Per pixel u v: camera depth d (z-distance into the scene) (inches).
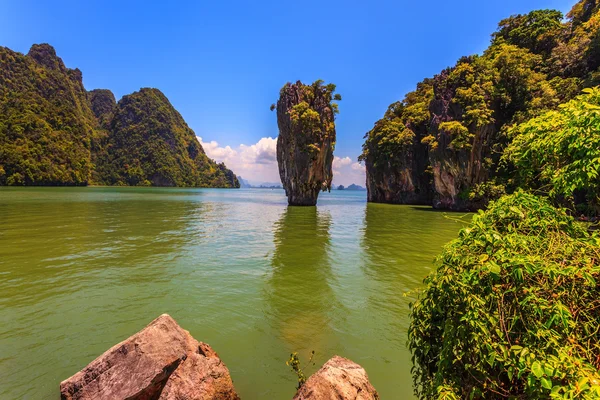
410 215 1263.5
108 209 1219.9
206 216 1105.4
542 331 87.0
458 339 101.7
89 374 148.8
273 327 245.6
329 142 1850.4
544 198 123.3
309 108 1707.7
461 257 110.1
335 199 3129.9
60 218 874.8
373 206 1886.1
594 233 103.4
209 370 148.3
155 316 259.8
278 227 851.4
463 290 102.5
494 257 100.6
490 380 94.1
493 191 1315.2
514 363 86.6
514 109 1385.3
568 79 1205.7
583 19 1530.5
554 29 1560.0
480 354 94.0
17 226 711.1
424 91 2375.7
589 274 89.6
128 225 793.6
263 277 375.9
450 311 111.7
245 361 197.6
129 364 149.8
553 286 94.7
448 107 1563.7
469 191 1409.9
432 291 119.8
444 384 103.6
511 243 101.3
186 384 141.3
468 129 1417.3
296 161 1754.4
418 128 2119.8
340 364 152.8
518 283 97.5
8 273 365.4
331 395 125.5
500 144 1312.7
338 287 342.6
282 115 1835.6
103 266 404.5
